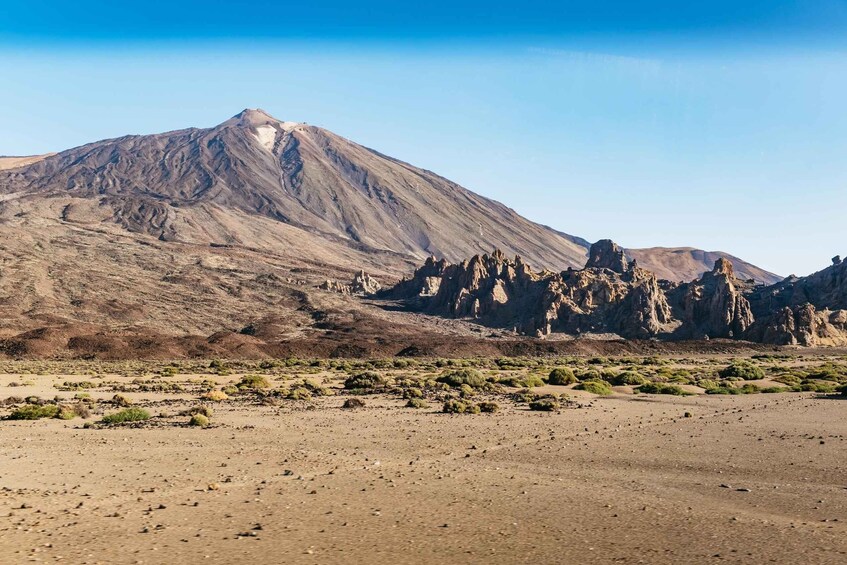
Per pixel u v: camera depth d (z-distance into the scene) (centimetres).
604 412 4850
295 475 2519
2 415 4622
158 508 2006
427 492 2223
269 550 1592
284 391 6556
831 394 6469
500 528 1792
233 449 3166
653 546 1633
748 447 3253
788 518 1922
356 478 2458
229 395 6372
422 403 5184
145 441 3419
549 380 7938
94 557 1532
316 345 18525
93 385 7700
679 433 3750
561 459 2928
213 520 1866
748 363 13162
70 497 2156
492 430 3859
